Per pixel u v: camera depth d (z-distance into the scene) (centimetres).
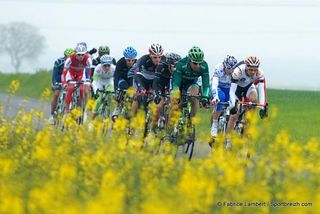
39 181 1722
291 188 1512
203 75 2798
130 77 3209
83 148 2048
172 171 1834
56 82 3606
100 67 3419
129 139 2292
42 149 1889
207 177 1694
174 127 2650
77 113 2456
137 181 1792
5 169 1770
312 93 7369
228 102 2733
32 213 1428
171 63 2859
